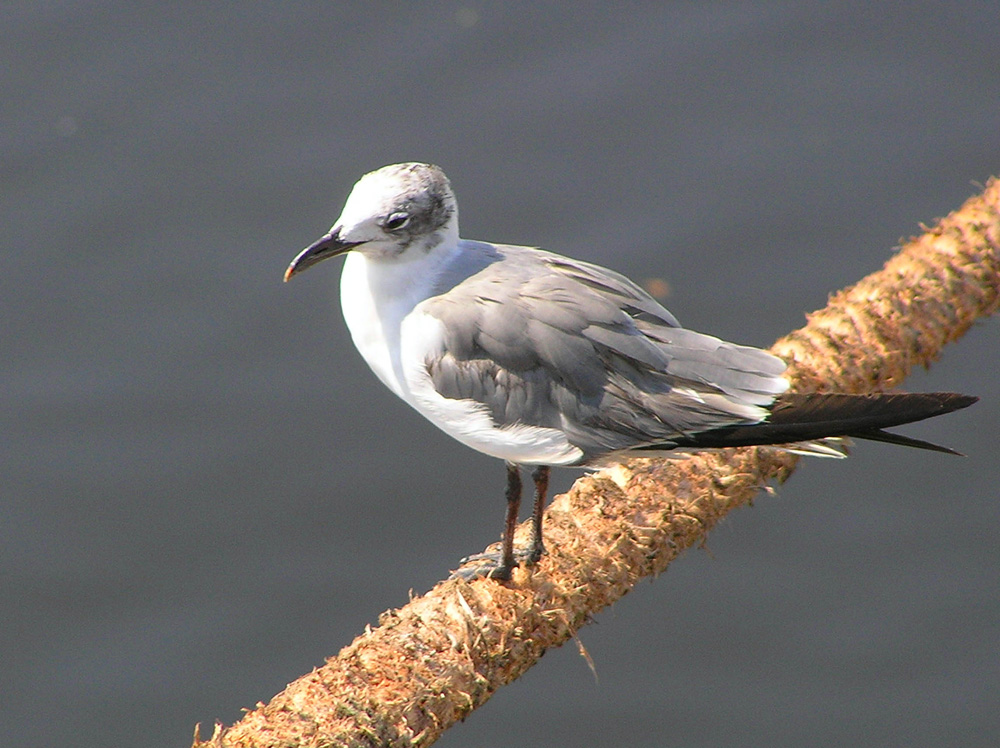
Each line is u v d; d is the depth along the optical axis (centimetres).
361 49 1675
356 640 809
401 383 886
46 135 1596
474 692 805
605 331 842
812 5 1686
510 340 844
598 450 852
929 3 1667
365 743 762
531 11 1703
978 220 1045
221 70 1656
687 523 888
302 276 1505
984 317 1045
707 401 833
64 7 1711
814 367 975
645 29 1684
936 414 791
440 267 878
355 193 855
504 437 860
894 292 1012
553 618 844
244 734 753
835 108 1595
